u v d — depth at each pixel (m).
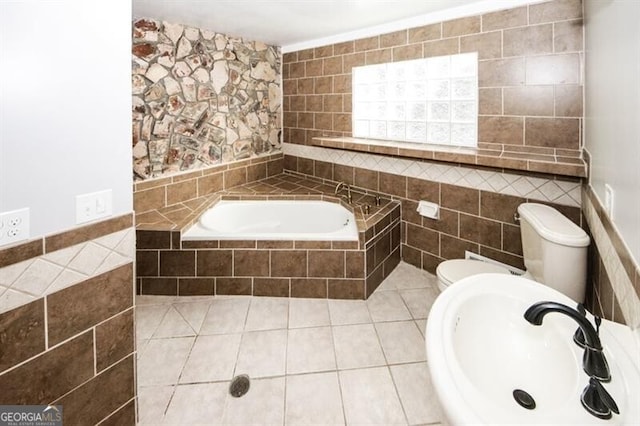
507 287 1.10
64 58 1.16
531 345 0.99
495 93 2.38
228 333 2.21
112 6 1.29
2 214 1.06
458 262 2.15
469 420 0.60
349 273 2.59
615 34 1.19
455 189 2.73
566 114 2.11
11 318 1.11
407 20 2.80
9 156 1.06
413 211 3.05
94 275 1.33
